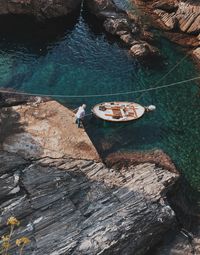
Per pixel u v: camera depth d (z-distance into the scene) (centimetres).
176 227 2716
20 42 4316
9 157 2859
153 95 3872
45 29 4566
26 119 3225
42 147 3008
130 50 4369
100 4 4853
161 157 3169
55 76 3900
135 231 2519
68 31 4600
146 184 2842
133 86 3934
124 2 5353
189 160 3238
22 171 2773
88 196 2692
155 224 2597
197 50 4491
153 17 5084
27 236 2384
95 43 4462
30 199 2588
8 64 3978
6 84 3700
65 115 3353
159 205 2706
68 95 3697
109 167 3003
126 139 3306
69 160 2950
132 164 3055
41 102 3456
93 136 3272
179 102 3831
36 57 4125
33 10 4647
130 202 2683
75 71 4003
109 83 3925
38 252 2312
